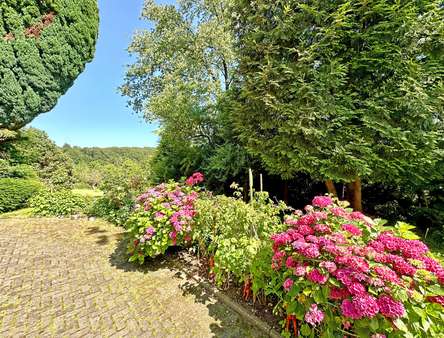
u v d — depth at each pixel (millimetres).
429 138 3453
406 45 3596
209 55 9289
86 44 8406
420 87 3410
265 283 2242
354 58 3670
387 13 3545
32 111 7523
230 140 5797
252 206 2809
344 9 3449
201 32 8758
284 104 3818
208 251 3287
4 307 2480
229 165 5469
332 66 3617
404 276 1414
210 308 2520
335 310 1572
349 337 1555
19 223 5523
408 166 3736
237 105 4766
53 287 2904
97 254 3945
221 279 2799
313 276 1555
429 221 4867
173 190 3961
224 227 2928
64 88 8273
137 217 3449
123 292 2820
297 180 6301
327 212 2002
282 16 4066
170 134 6426
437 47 3535
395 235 1873
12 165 8070
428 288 1387
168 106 6430
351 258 1468
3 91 6781
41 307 2498
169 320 2330
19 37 6852
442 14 3383
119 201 6023
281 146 4020
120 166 6773
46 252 3979
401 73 3615
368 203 5910
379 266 1442
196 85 6840
